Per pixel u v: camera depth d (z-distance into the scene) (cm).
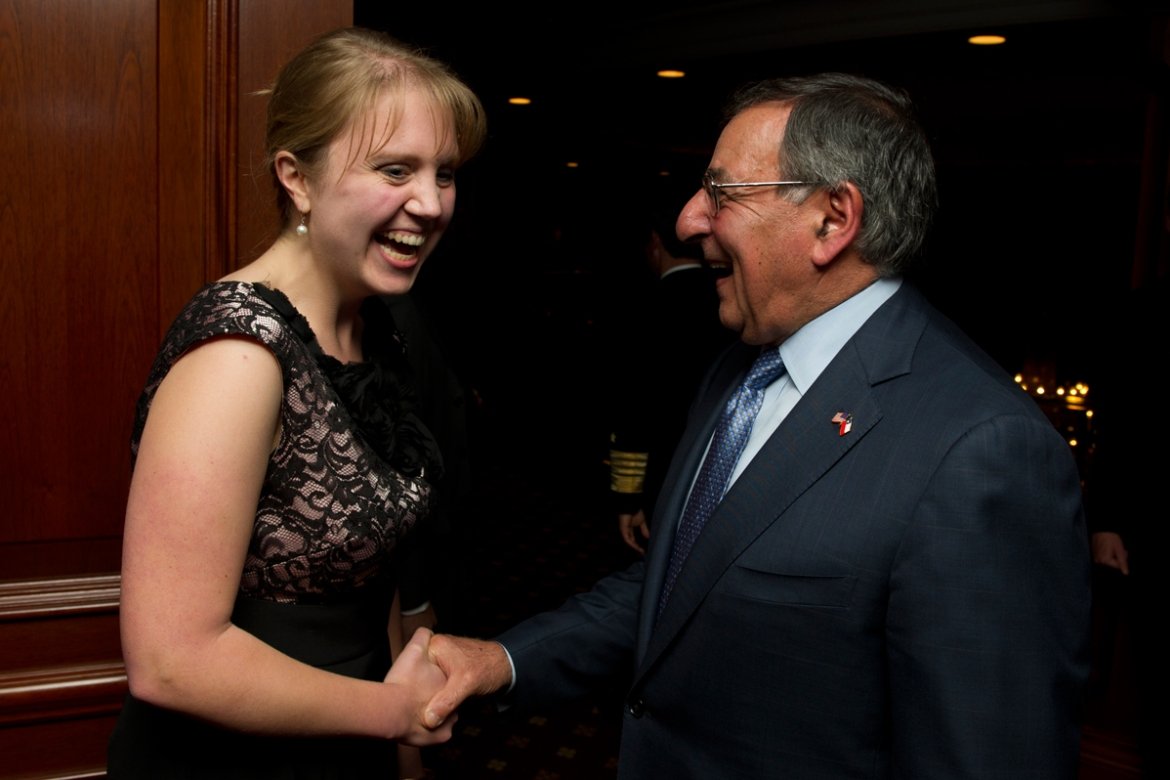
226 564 103
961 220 1132
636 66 675
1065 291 1094
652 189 1305
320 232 115
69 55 151
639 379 302
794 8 579
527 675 152
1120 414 244
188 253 160
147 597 100
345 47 111
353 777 126
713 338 296
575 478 664
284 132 112
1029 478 107
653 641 132
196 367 103
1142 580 224
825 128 121
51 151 152
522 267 1245
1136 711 248
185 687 101
